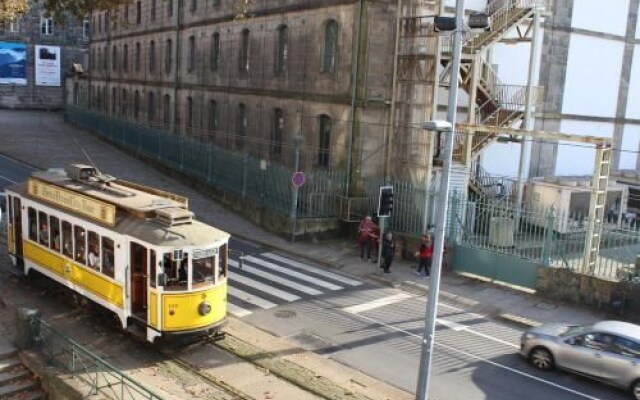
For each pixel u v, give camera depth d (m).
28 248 18.70
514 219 22.78
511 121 29.19
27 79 67.25
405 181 27.11
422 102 26.36
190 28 43.41
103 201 15.91
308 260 24.52
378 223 26.59
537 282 21.14
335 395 13.64
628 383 14.46
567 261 21.62
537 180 32.03
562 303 20.39
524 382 14.98
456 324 18.52
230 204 31.59
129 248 14.92
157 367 14.48
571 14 33.78
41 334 14.94
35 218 18.30
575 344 15.23
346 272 23.14
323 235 27.28
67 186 17.38
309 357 15.63
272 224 28.05
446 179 13.13
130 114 55.03
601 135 36.81
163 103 48.41
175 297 14.54
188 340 15.62
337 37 28.94
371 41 27.48
